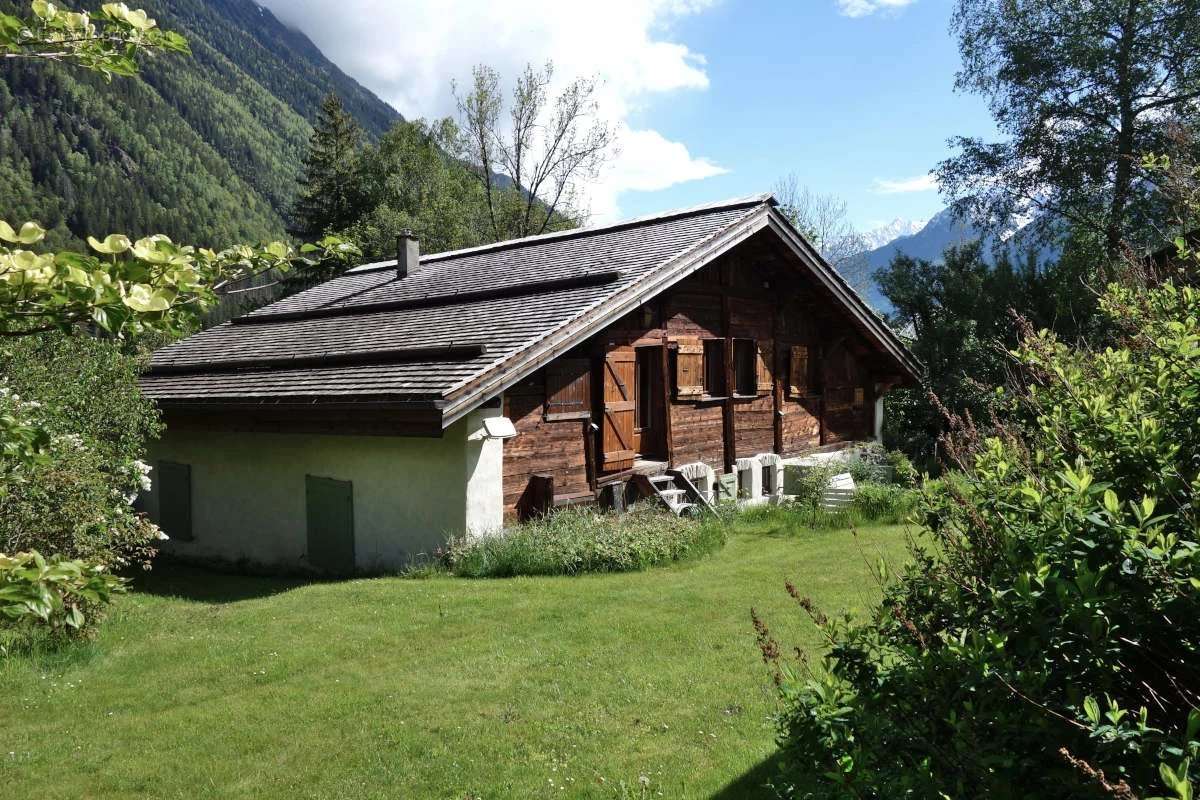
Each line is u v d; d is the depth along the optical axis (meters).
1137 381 3.04
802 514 12.70
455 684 6.07
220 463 13.41
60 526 7.65
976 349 22.02
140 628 8.05
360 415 10.12
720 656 6.39
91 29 2.76
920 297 26.22
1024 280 23.50
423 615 7.89
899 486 13.98
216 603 9.46
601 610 7.82
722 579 8.95
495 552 9.76
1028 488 2.61
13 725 5.68
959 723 2.30
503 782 4.61
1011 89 25.67
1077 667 2.32
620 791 4.43
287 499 12.34
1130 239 21.89
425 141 42.12
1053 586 2.37
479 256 17.91
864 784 2.46
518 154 35.91
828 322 18.30
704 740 4.98
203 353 15.83
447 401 9.23
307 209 45.09
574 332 10.69
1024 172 25.67
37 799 4.65
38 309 2.29
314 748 5.15
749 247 15.70
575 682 6.00
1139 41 23.33
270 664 6.71
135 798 4.65
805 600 3.22
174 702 6.04
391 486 10.91
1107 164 23.27
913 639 2.82
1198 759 1.96
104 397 11.00
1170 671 2.34
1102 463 2.75
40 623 7.25
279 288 39.12
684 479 13.52
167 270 2.46
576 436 12.02
